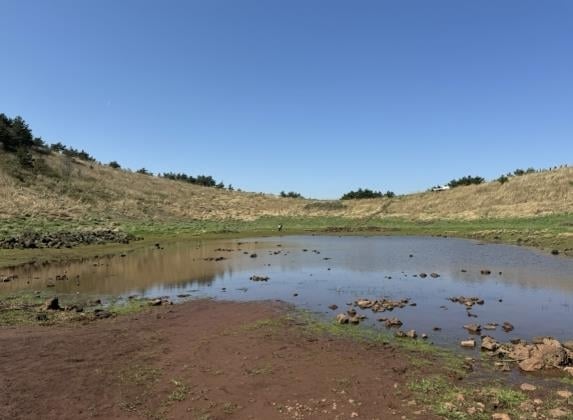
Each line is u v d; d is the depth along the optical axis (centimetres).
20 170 6769
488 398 776
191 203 8606
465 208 7300
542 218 5591
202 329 1277
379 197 9575
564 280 1975
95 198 7044
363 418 719
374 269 2411
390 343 1113
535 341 1120
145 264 2720
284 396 811
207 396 825
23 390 866
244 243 4172
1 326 1328
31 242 3362
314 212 8531
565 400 772
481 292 1762
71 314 1468
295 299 1683
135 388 870
